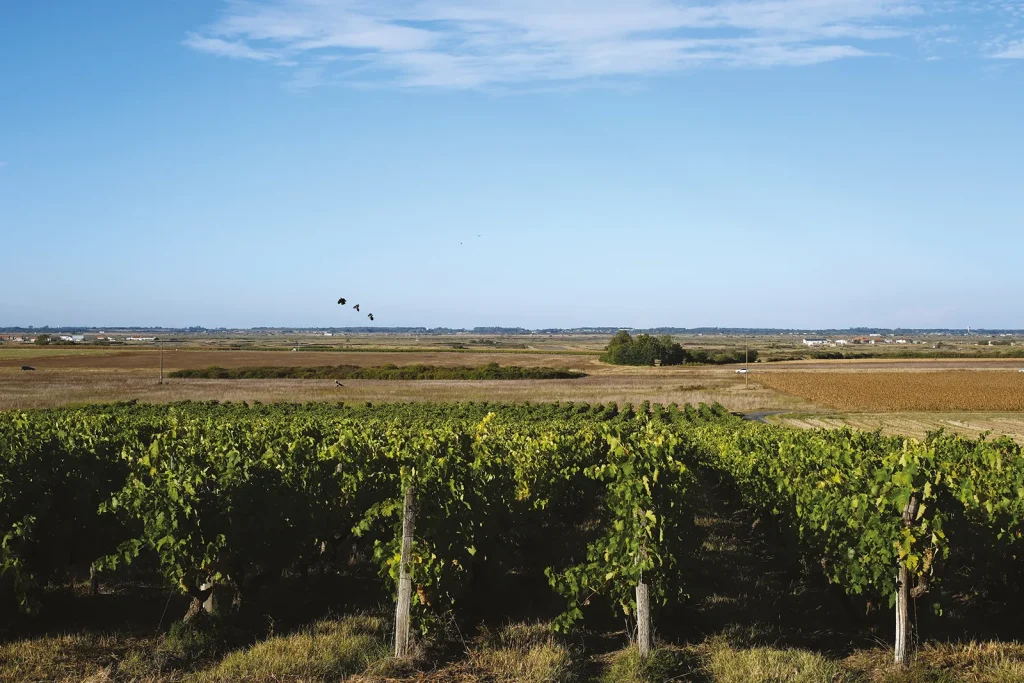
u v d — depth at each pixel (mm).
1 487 10117
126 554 9547
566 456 16891
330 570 12938
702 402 63875
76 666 8367
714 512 19734
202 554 9484
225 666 8422
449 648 9320
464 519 10367
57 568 11297
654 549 9328
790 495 13531
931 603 9672
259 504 10453
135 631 9625
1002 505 10570
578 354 150250
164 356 129000
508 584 12453
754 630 9961
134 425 21078
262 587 11898
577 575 9953
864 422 51812
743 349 185500
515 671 8438
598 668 8883
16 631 9656
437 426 26312
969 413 59938
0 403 57000
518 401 66312
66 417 26250
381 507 10547
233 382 85125
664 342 126750
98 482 11992
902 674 8469
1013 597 10750
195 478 9852
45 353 134750
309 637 9305
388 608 10719
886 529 9117
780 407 64312
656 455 11086
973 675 8336
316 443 16688
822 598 12023
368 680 8258
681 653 9102
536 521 14500
